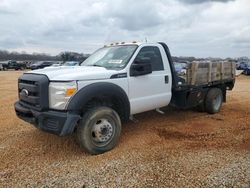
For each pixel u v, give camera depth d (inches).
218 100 325.7
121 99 214.7
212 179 156.6
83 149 201.5
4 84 714.8
